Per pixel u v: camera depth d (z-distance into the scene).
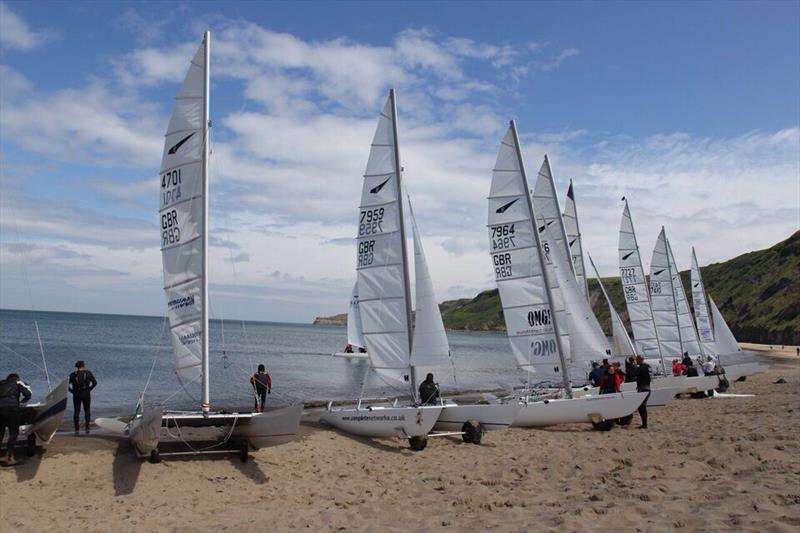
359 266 17.31
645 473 11.42
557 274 21.30
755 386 32.25
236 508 10.60
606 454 14.02
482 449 15.51
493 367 58.53
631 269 29.61
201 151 13.61
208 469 12.70
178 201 13.69
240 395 31.08
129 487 11.41
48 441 12.48
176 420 12.84
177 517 9.99
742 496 8.97
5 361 44.34
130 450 13.34
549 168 23.73
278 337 124.81
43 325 113.00
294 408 12.41
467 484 11.78
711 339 38.19
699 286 38.84
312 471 13.19
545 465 13.18
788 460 11.63
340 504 10.59
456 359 71.12
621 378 22.11
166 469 12.42
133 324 156.25
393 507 10.15
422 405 16.55
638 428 18.25
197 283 13.45
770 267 111.50
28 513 9.95
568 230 27.55
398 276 16.78
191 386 34.12
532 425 18.59
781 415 18.72
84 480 11.54
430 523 8.95
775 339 91.94
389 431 15.97
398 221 16.86
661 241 31.70
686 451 13.45
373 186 17.23
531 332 19.14
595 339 20.86
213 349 73.56
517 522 8.61
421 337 16.55
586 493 10.22
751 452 12.47
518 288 19.38
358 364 55.16
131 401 27.61
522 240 19.34
